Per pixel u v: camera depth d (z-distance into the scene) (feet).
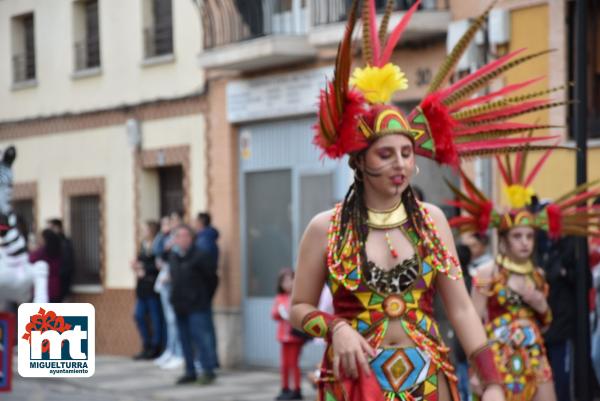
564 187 42.88
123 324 67.41
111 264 68.44
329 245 16.06
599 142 42.37
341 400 15.85
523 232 28.14
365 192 16.15
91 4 71.20
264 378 53.47
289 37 52.85
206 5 58.29
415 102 48.88
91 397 47.80
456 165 16.92
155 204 66.49
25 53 77.15
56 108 73.41
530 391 28.09
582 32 29.48
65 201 72.69
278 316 45.39
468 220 28.48
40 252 65.00
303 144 55.36
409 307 15.83
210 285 50.90
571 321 31.65
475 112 16.99
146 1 65.46
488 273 28.55
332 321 15.64
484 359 15.90
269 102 56.54
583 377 29.27
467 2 46.09
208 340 50.93
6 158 34.19
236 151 59.41
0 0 77.51
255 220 58.34
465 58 45.03
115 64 67.97
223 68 56.70
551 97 43.24
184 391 49.11
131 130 65.67
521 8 44.50
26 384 53.26
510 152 17.16
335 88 15.64
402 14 46.42
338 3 51.78
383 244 15.92
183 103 62.54
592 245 33.99
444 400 15.96
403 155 15.72
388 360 15.66
